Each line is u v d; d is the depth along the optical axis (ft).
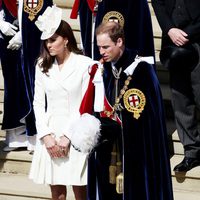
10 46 87.56
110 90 64.34
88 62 68.85
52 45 67.87
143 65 63.77
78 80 68.59
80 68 68.59
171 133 86.07
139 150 63.46
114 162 64.64
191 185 81.00
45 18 67.56
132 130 63.52
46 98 69.97
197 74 78.54
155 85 63.93
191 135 80.43
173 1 78.95
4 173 88.07
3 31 87.35
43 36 67.62
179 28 78.69
